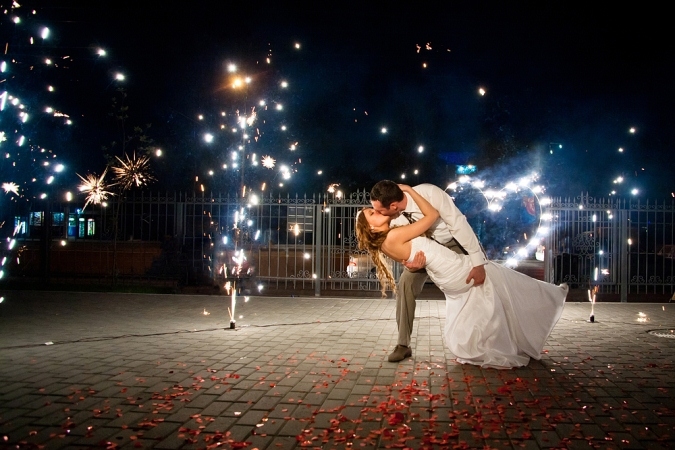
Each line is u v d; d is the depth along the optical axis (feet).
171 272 44.45
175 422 13.78
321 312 31.78
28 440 12.60
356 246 42.04
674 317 30.48
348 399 15.51
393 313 31.32
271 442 12.57
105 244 47.98
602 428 13.32
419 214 19.66
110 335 24.67
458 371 18.44
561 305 20.33
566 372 18.34
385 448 12.22
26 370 18.62
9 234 43.80
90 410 14.65
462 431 13.17
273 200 42.27
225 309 32.81
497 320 19.01
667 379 17.52
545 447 12.23
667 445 12.30
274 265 48.16
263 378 17.57
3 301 34.94
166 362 19.71
